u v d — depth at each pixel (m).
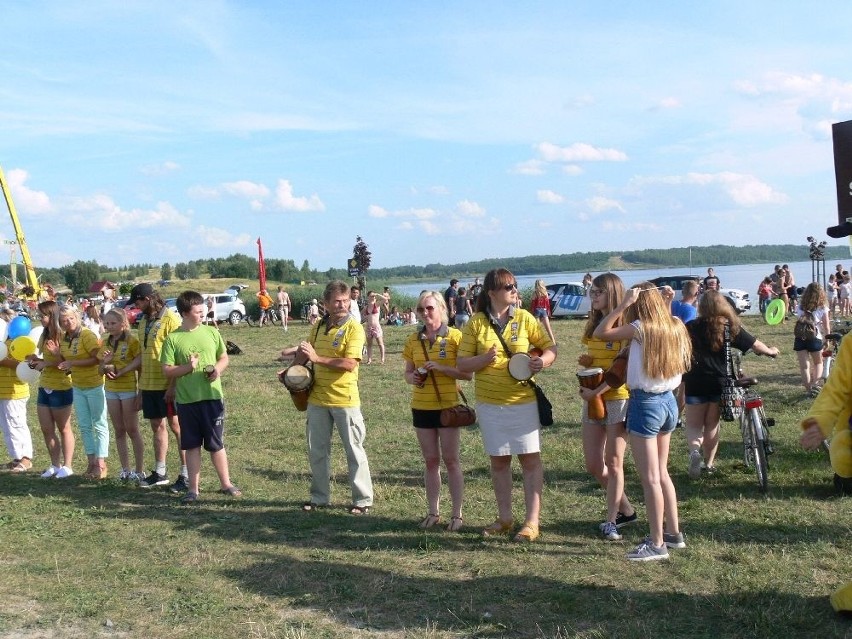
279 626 4.31
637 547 5.23
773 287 29.48
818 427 3.99
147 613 4.52
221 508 6.75
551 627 4.22
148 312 7.38
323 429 6.67
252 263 116.56
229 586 4.92
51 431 7.99
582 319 31.95
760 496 6.62
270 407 12.43
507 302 5.57
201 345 6.96
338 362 6.45
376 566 5.22
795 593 4.51
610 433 5.65
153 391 7.38
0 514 6.57
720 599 4.44
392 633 4.20
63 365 7.58
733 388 7.04
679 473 7.48
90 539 5.91
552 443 9.10
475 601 4.60
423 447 6.09
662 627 4.16
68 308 7.74
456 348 5.98
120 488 7.46
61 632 4.28
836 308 27.95
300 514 6.54
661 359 4.93
